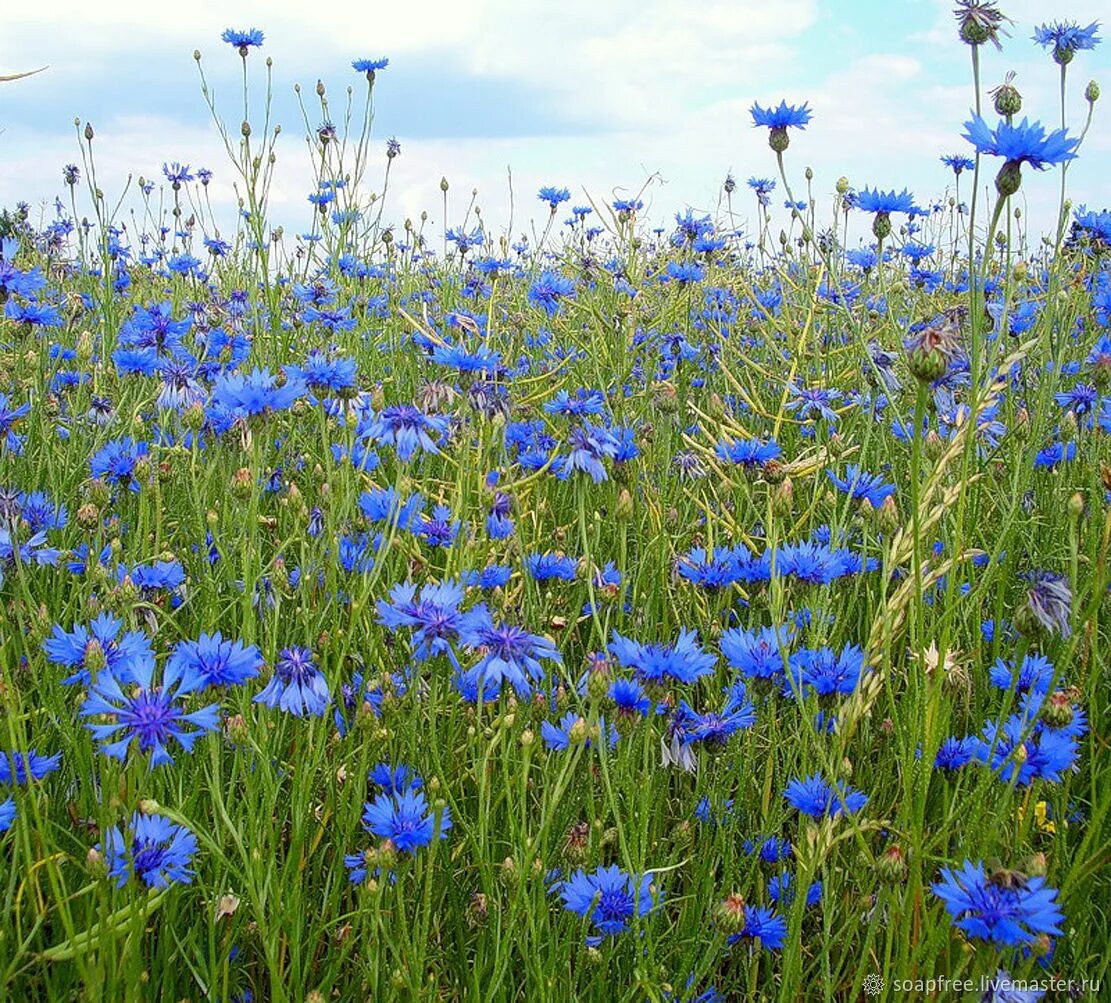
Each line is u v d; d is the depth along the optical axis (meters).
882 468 0.99
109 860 0.48
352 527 0.73
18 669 0.62
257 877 0.50
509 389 0.99
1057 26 0.75
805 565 0.64
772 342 1.18
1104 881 0.58
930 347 0.49
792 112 0.81
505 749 0.55
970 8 0.58
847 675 0.58
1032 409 0.94
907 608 0.67
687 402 1.09
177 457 0.86
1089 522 0.75
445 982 0.58
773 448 0.78
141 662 0.49
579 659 0.78
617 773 0.58
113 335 1.22
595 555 0.80
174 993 0.53
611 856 0.63
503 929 0.55
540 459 0.88
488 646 0.55
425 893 0.51
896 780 0.64
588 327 1.37
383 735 0.63
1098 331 1.12
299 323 1.27
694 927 0.58
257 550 0.61
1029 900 0.44
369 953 0.52
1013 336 1.07
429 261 1.99
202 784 0.60
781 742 0.63
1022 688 0.63
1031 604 0.51
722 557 0.70
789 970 0.52
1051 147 0.55
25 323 0.99
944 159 1.42
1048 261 1.36
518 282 1.66
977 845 0.55
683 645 0.55
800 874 0.52
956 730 0.69
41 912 0.49
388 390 1.19
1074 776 0.66
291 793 0.59
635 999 0.56
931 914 0.49
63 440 1.02
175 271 1.61
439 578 0.80
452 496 0.81
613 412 1.04
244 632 0.58
